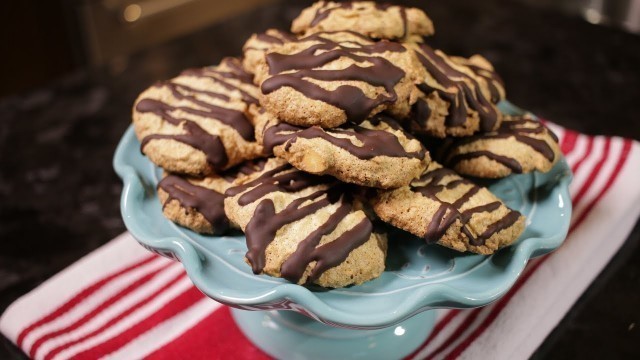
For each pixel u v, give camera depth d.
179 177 0.44
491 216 0.41
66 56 0.97
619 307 0.49
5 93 0.95
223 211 0.42
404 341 0.46
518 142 0.45
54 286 0.50
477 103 0.44
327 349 0.46
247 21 0.84
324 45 0.42
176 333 0.48
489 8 0.87
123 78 0.75
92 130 0.67
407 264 0.41
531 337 0.47
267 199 0.39
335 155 0.39
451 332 0.48
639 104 0.70
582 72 0.75
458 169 0.45
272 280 0.39
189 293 0.50
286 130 0.40
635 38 0.81
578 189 0.56
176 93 0.46
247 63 0.47
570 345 0.47
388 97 0.40
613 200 0.55
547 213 0.44
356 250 0.39
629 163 0.57
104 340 0.47
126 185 0.44
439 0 0.89
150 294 0.50
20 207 0.59
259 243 0.38
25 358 0.47
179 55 0.78
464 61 0.49
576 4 0.99
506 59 0.77
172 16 0.98
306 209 0.39
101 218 0.58
